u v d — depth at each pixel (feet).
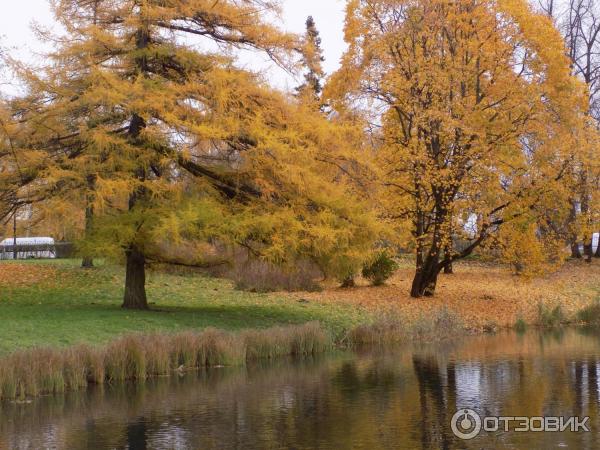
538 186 87.45
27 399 45.96
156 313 69.72
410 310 86.33
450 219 88.22
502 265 136.36
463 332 79.20
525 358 61.62
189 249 71.15
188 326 65.05
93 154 63.77
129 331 59.93
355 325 76.02
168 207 63.87
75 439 36.96
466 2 87.15
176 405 44.34
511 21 86.58
